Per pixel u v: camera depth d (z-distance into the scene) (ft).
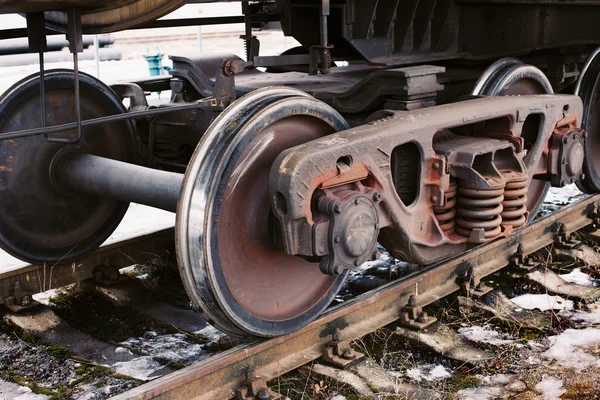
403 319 12.26
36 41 10.71
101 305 13.67
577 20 16.57
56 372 11.15
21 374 11.12
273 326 10.29
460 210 12.14
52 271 13.48
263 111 9.61
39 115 12.85
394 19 14.94
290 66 17.08
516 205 12.56
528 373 11.08
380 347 11.92
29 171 12.84
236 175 9.83
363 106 12.83
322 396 10.37
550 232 16.28
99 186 12.59
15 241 12.79
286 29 16.12
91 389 10.62
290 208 9.34
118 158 14.28
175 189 11.31
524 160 13.30
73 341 12.14
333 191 9.96
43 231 13.23
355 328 11.69
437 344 11.78
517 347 11.93
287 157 9.46
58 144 13.16
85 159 12.96
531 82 15.72
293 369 10.69
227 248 9.95
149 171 11.93
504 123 12.88
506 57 15.51
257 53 17.15
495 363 11.38
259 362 10.31
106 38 34.78
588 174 17.35
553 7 16.31
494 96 13.23
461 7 16.22
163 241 15.06
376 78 12.39
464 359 11.43
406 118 11.07
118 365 11.34
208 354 11.63
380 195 10.33
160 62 34.40
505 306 13.34
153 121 14.51
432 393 10.41
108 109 13.94
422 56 15.39
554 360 11.50
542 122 13.38
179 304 13.61
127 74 37.55
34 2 8.76
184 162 14.74
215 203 9.25
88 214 13.87
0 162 12.40
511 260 14.85
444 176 11.44
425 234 11.68
